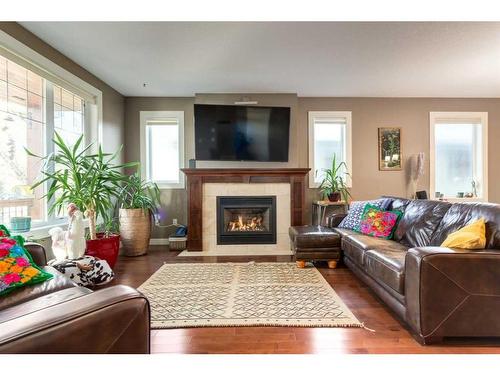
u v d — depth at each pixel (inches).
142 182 171.0
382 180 187.9
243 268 129.5
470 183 191.0
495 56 125.3
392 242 108.9
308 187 186.1
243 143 171.9
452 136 188.9
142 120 181.5
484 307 64.9
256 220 179.2
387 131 186.4
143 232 155.6
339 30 102.2
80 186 114.1
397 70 140.6
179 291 101.6
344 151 187.8
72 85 128.6
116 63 130.8
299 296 96.5
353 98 185.8
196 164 175.0
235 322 78.5
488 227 73.8
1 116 96.3
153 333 73.7
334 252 128.4
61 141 110.2
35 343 29.3
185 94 177.6
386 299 84.1
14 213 101.5
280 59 127.0
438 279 65.3
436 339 66.5
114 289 38.3
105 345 33.4
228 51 118.8
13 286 58.1
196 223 165.8
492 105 187.8
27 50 100.6
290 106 176.4
